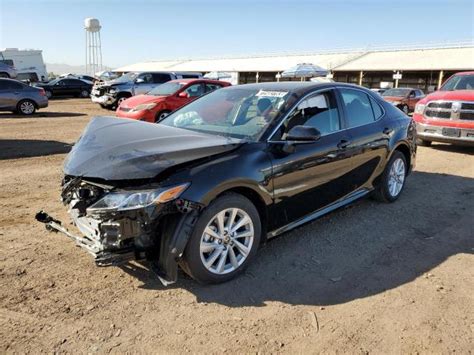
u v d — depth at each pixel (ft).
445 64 107.34
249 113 13.32
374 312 10.07
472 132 28.12
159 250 10.21
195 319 9.64
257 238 11.73
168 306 10.11
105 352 8.47
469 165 26.58
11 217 15.35
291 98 13.28
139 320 9.53
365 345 8.89
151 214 9.57
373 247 13.69
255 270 12.00
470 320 9.81
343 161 14.46
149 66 232.12
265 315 9.86
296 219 13.16
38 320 9.38
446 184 21.68
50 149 29.27
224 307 10.14
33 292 10.44
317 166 13.29
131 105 38.40
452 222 16.05
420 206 17.89
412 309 10.21
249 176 11.09
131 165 9.95
